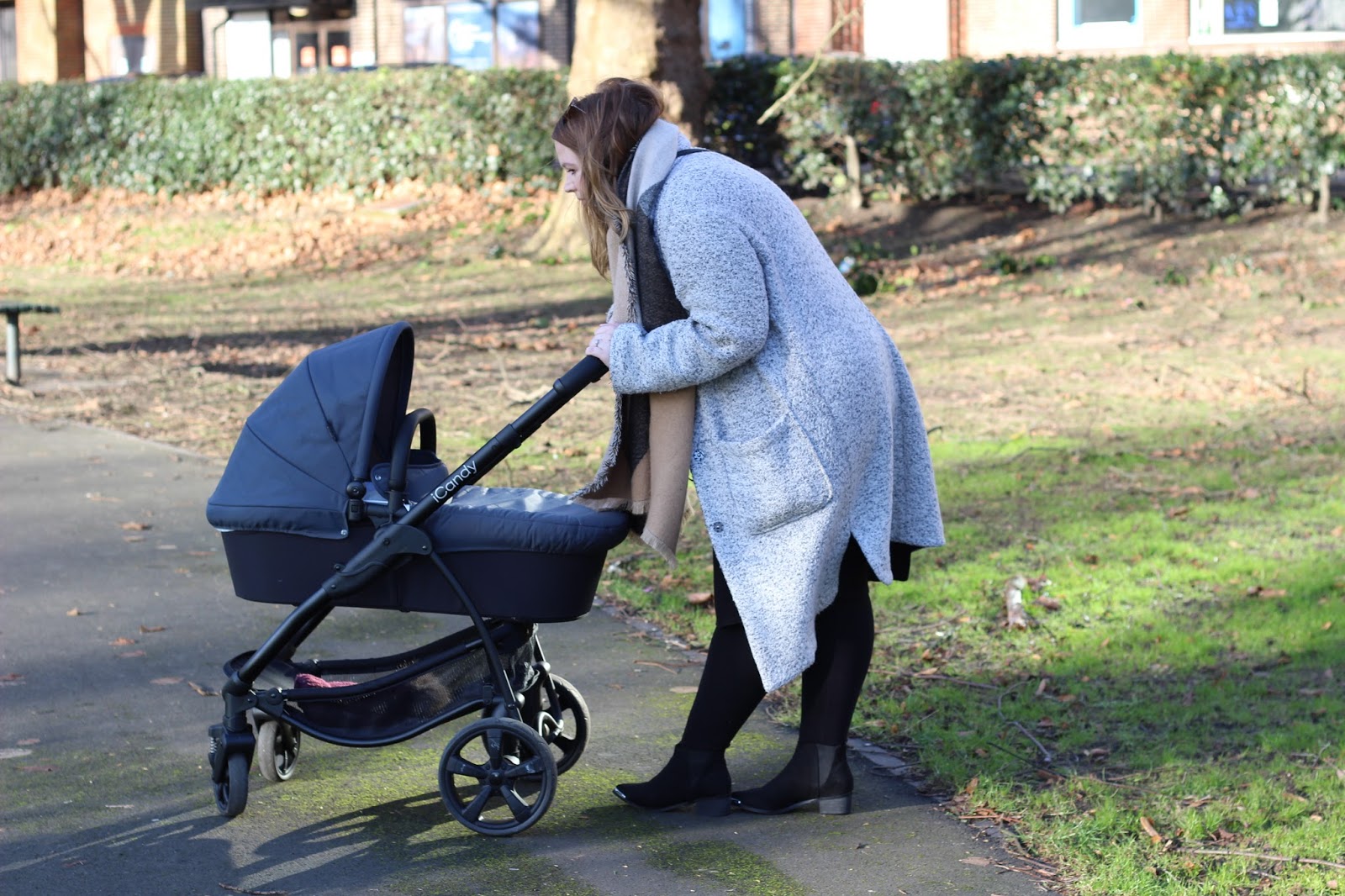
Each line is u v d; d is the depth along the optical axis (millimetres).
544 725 3518
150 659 4547
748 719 4090
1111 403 9125
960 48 23250
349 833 3311
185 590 5316
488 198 18906
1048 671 4395
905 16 23297
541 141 18547
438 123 19000
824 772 3371
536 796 3500
